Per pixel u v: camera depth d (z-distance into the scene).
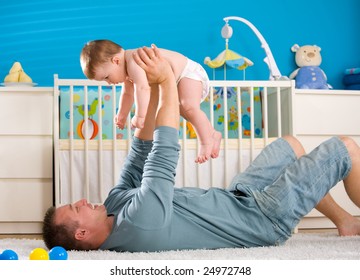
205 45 3.95
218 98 3.78
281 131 3.53
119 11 3.90
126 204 1.96
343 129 3.51
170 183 1.88
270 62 3.63
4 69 3.81
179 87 2.38
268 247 2.09
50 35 3.85
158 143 1.86
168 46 3.93
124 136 3.58
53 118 3.29
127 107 2.30
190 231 2.00
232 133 3.76
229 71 3.93
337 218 2.61
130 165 2.19
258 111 3.79
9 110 3.29
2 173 3.29
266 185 2.34
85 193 3.21
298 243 2.30
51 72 3.84
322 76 3.78
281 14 4.03
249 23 3.72
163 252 1.96
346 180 2.21
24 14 3.84
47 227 2.01
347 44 4.10
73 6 3.88
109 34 3.89
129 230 1.92
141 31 3.91
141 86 2.08
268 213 2.08
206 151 2.39
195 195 2.07
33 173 3.29
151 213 1.87
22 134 3.29
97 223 1.99
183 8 3.95
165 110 1.87
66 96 3.52
